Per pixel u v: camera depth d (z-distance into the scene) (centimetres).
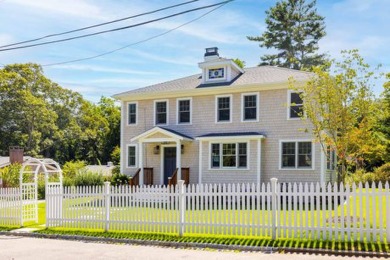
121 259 966
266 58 5381
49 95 6191
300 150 2330
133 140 2717
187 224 1220
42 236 1334
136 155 2834
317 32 5231
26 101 5659
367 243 1012
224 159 2500
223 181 2483
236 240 1104
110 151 6181
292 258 929
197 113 2662
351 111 1564
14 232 1400
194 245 1100
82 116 6359
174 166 2716
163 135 2600
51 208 1455
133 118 2886
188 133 2677
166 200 1266
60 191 1460
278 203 1116
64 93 6297
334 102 1545
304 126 2323
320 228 1070
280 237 1109
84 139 6222
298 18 5262
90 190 1391
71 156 6359
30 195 1631
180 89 2700
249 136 2405
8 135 5700
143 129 2830
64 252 1062
